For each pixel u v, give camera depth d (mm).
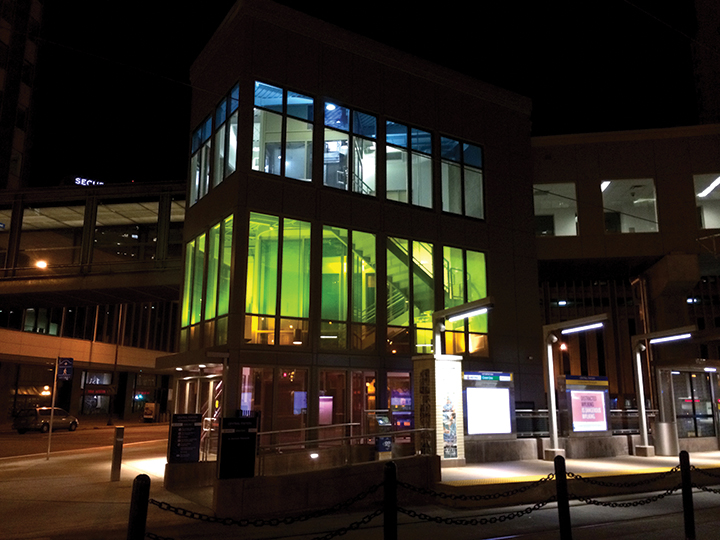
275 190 18359
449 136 23031
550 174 27891
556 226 27500
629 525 9914
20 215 28078
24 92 53250
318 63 20000
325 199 19281
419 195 21719
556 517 10648
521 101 25672
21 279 27219
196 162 21328
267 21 19156
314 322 18344
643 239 27141
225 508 10367
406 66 22203
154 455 20094
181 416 13648
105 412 57125
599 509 11477
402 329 20172
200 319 19172
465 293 22062
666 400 19250
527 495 12188
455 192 22750
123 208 27641
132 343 58219
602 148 28094
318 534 9242
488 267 22875
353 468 11945
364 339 19266
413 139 21938
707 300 62000
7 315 43656
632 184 27703
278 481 10977
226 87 19422
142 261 26625
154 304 62844
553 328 17250
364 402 18875
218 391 19000
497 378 16406
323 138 19672
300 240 18641
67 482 13703
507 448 16188
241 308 17156
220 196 18797
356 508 11633
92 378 54781
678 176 27641
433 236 21609
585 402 18109
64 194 28125
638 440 18859
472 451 15586
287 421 17328
